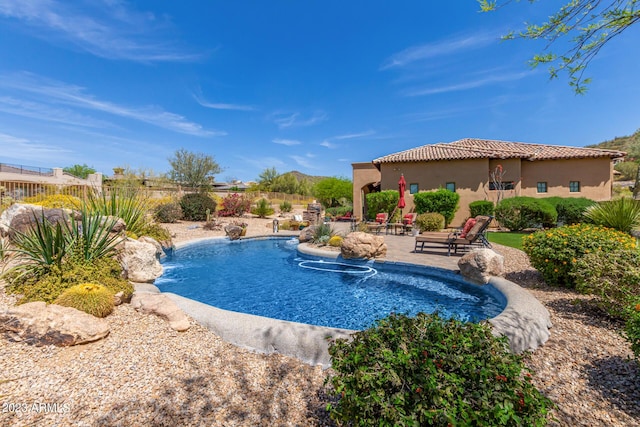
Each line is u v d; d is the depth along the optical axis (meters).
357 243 9.18
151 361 3.29
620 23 2.95
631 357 3.34
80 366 3.10
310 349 3.47
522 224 14.79
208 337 3.91
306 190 54.72
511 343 3.41
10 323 3.35
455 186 18.16
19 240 5.52
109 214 9.23
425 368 1.83
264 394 2.83
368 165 23.22
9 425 2.29
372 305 6.04
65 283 4.39
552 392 2.78
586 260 4.89
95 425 2.33
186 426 2.36
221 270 9.06
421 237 10.03
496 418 1.66
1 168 23.02
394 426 1.64
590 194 17.19
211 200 20.72
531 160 17.81
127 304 4.69
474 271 6.60
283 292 6.93
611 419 2.43
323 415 2.55
